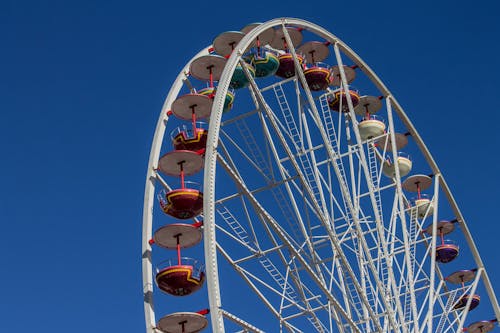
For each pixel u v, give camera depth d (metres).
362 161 36.38
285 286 34.28
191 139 34.66
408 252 35.88
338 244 33.28
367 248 34.09
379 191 38.09
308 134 38.34
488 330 42.75
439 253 42.97
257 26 35.47
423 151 41.88
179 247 32.44
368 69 40.12
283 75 39.47
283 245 33.50
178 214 33.16
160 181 34.41
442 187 42.41
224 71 32.09
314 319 34.91
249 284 33.56
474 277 42.78
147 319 31.20
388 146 42.91
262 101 33.19
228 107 37.25
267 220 31.41
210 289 27.50
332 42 39.19
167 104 36.31
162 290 32.28
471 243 42.47
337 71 41.66
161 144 35.31
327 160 37.75
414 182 42.69
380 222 35.38
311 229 35.62
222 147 34.44
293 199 36.19
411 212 42.16
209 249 28.03
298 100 38.34
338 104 41.16
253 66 37.34
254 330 29.48
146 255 32.66
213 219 28.55
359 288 33.50
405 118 41.28
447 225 43.03
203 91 37.50
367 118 42.03
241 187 31.09
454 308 43.53
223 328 27.08
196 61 36.25
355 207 37.44
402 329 33.72
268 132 35.72
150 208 33.72
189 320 31.02
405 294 36.56
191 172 33.75
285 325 34.22
